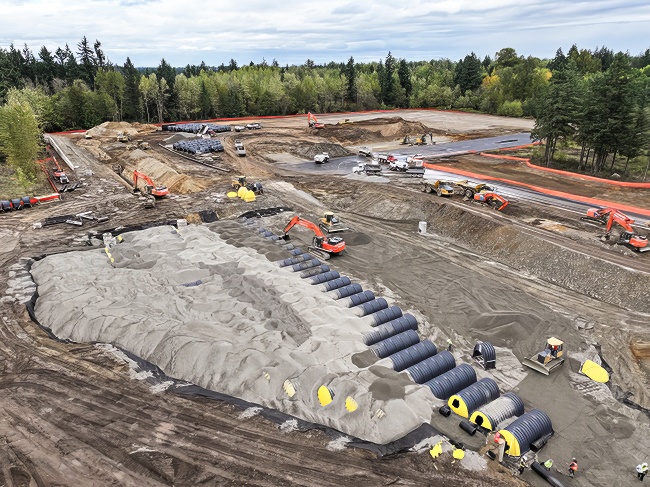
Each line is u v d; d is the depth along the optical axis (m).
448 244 34.88
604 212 34.16
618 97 45.59
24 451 15.45
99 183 50.41
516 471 15.17
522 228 33.78
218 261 29.70
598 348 22.50
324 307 23.83
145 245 31.78
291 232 37.12
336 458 15.34
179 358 19.75
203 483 14.31
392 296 27.23
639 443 16.69
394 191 44.06
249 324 22.14
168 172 49.22
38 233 35.88
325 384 17.94
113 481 14.34
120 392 18.41
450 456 15.47
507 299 26.58
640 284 26.03
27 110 50.34
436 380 18.78
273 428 16.61
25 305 24.86
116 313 22.92
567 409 18.34
